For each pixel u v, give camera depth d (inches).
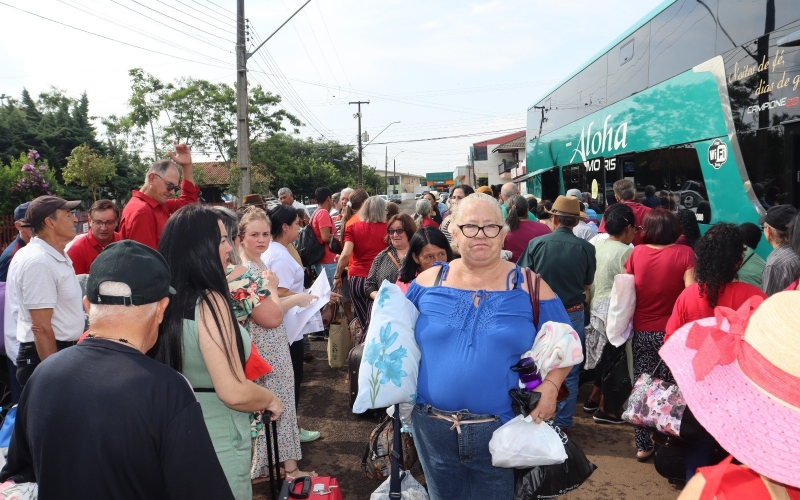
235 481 87.2
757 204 202.2
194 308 82.0
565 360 85.9
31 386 60.4
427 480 98.3
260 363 94.3
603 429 183.0
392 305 94.4
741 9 209.6
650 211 157.2
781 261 132.1
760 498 42.5
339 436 178.9
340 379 232.4
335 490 104.2
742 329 46.6
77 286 144.9
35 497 63.1
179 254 83.4
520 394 85.0
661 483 146.9
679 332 57.3
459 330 90.5
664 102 265.1
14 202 798.5
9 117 1262.3
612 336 159.6
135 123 1339.8
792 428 40.2
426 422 92.2
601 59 345.1
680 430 119.6
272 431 133.2
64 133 1302.9
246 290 106.2
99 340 62.2
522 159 1684.3
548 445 83.7
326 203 303.1
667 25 261.7
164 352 81.1
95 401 57.6
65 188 1145.4
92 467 56.5
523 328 89.6
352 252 215.3
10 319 145.9
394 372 90.1
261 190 1341.0
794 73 184.7
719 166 222.5
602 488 144.9
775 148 193.3
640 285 154.1
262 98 1352.1
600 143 347.3
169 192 165.2
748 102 206.8
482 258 90.5
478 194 93.9
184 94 1293.1
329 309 215.0
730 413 43.6
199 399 83.9
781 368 41.5
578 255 161.9
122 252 64.2
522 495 92.3
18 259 134.8
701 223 234.7
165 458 59.2
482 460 90.4
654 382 130.3
